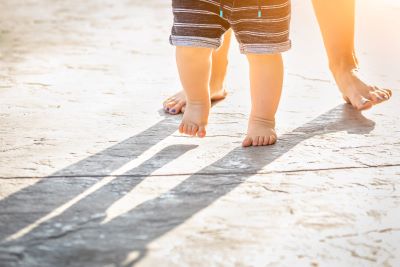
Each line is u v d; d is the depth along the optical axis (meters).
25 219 2.03
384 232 1.97
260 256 1.83
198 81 2.73
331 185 2.31
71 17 6.20
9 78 3.86
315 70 4.00
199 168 2.46
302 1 7.04
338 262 1.80
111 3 7.14
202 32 2.63
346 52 3.27
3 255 1.82
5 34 5.29
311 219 2.05
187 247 1.87
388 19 5.75
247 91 3.55
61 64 4.23
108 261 1.79
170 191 2.25
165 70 4.07
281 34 2.68
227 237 1.93
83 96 3.47
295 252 1.85
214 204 2.15
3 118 3.08
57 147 2.69
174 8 2.65
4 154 2.61
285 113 3.15
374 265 1.79
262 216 2.06
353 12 3.23
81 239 1.91
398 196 2.23
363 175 2.41
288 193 2.24
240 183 2.32
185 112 2.81
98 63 4.26
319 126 2.96
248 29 2.66
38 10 6.66
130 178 2.36
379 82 3.67
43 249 1.85
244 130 2.92
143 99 3.42
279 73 2.74
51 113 3.17
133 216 2.05
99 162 2.52
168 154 2.61
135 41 5.00
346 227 2.00
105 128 2.94
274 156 2.59
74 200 2.17
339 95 3.46
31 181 2.33
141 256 1.82
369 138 2.80
